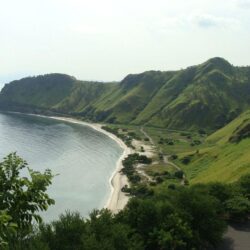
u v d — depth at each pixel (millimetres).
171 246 39031
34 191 14266
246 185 63031
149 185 129625
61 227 33125
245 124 153125
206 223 43625
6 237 11961
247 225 51250
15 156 14898
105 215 38375
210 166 134500
